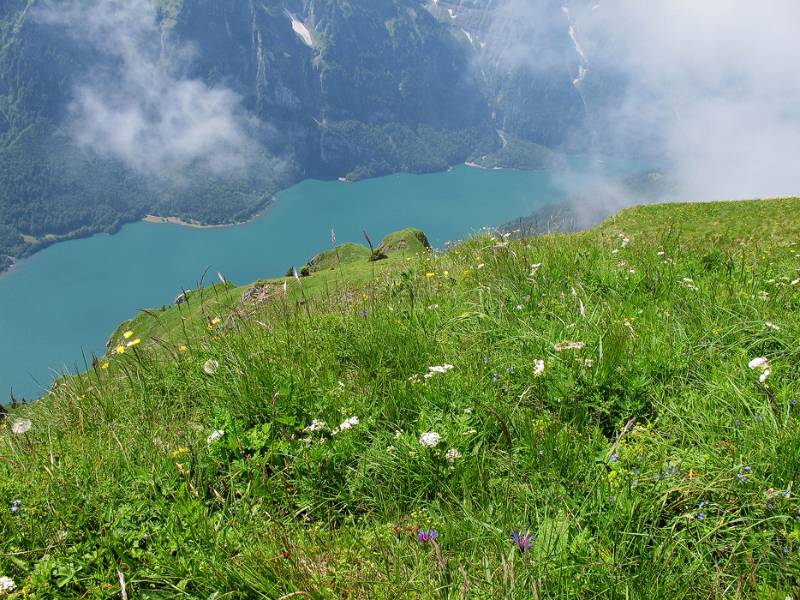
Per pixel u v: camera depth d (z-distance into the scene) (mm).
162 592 3260
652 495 3475
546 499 3570
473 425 4375
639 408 4402
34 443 4879
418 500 3822
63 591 3273
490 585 2918
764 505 3330
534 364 4855
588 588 2896
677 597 2857
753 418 3961
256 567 3229
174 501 3863
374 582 3068
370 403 4754
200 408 5246
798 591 2697
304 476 4082
